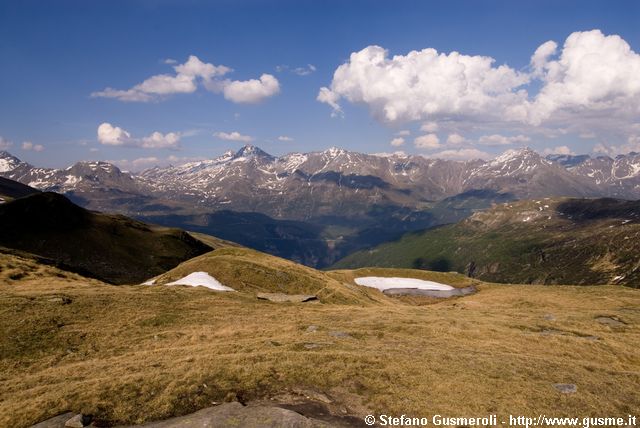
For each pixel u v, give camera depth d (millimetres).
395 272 137625
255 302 67938
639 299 92438
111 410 23688
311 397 26250
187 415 23188
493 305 91688
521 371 33688
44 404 24078
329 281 101188
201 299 63375
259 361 32031
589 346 47281
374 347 39219
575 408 27141
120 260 165625
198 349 37188
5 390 28156
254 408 23359
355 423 23109
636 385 33188
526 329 56031
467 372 32094
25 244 145375
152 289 67625
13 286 60062
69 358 36656
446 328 51375
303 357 33000
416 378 30109
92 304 51781
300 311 61469
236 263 97188
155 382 27109
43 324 42812
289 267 105188
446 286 125938
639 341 51375
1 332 39500
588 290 106812
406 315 61156
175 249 199500
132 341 41844
